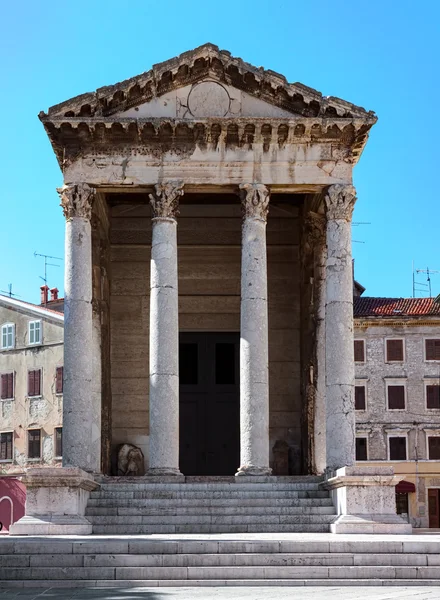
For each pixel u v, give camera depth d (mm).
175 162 37250
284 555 23688
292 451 42906
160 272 36562
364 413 76312
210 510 32250
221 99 37469
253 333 36094
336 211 36938
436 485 75188
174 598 19828
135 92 37250
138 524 30953
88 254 36750
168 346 36031
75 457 35000
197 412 44125
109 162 37219
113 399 42906
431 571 23219
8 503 74625
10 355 76938
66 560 23406
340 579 22891
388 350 76938
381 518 30922
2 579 22797
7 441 75938
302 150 37375
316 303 41188
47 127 36812
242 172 37219
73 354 35750
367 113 36844
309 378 41531
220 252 44781
